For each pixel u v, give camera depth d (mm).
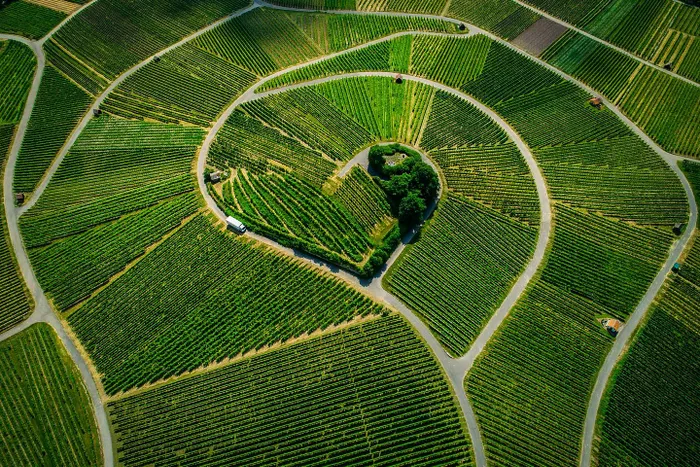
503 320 89312
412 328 87500
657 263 96500
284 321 88062
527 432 78062
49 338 87750
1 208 104625
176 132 117062
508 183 108000
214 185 107125
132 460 76438
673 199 106000
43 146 115188
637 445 77625
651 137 117312
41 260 96938
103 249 97625
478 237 99125
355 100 123938
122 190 106875
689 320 89562
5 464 76312
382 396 80125
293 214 101875
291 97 124000
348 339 85812
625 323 89250
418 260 95562
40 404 81188
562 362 84750
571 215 103188
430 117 120188
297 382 81812
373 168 109062
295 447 76312
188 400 80938
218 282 92562
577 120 120562
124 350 86062
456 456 75375
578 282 93625
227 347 85625
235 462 75562
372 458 75250
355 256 95188
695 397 82000
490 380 82438
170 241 98125
